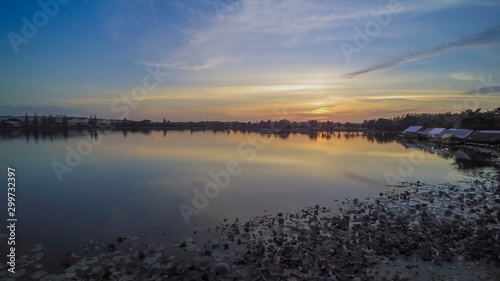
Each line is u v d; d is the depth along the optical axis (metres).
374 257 8.05
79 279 6.97
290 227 10.61
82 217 11.98
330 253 8.30
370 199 14.81
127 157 31.94
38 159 29.50
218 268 7.45
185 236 9.82
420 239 9.13
